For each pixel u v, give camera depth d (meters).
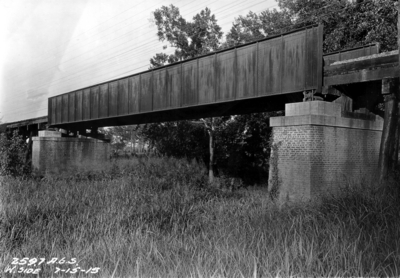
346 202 9.71
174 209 12.11
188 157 39.84
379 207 8.62
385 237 6.45
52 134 34.16
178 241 7.73
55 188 16.55
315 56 15.70
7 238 7.74
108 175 24.92
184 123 39.94
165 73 23.50
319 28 15.55
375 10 24.45
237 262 5.53
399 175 13.46
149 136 42.12
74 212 11.27
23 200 11.82
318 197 12.93
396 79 14.15
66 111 32.84
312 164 14.52
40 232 8.35
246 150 38.62
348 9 26.70
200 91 21.06
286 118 15.41
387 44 24.36
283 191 15.23
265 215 9.87
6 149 22.12
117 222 9.45
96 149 35.69
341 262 5.38
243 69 18.78
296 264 5.37
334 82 15.68
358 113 16.62
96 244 7.17
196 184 20.69
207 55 20.59
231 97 19.30
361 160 16.58
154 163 28.56
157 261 6.07
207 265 5.60
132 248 6.71
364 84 16.67
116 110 27.34
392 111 14.36
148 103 24.70
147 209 11.86
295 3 30.75
